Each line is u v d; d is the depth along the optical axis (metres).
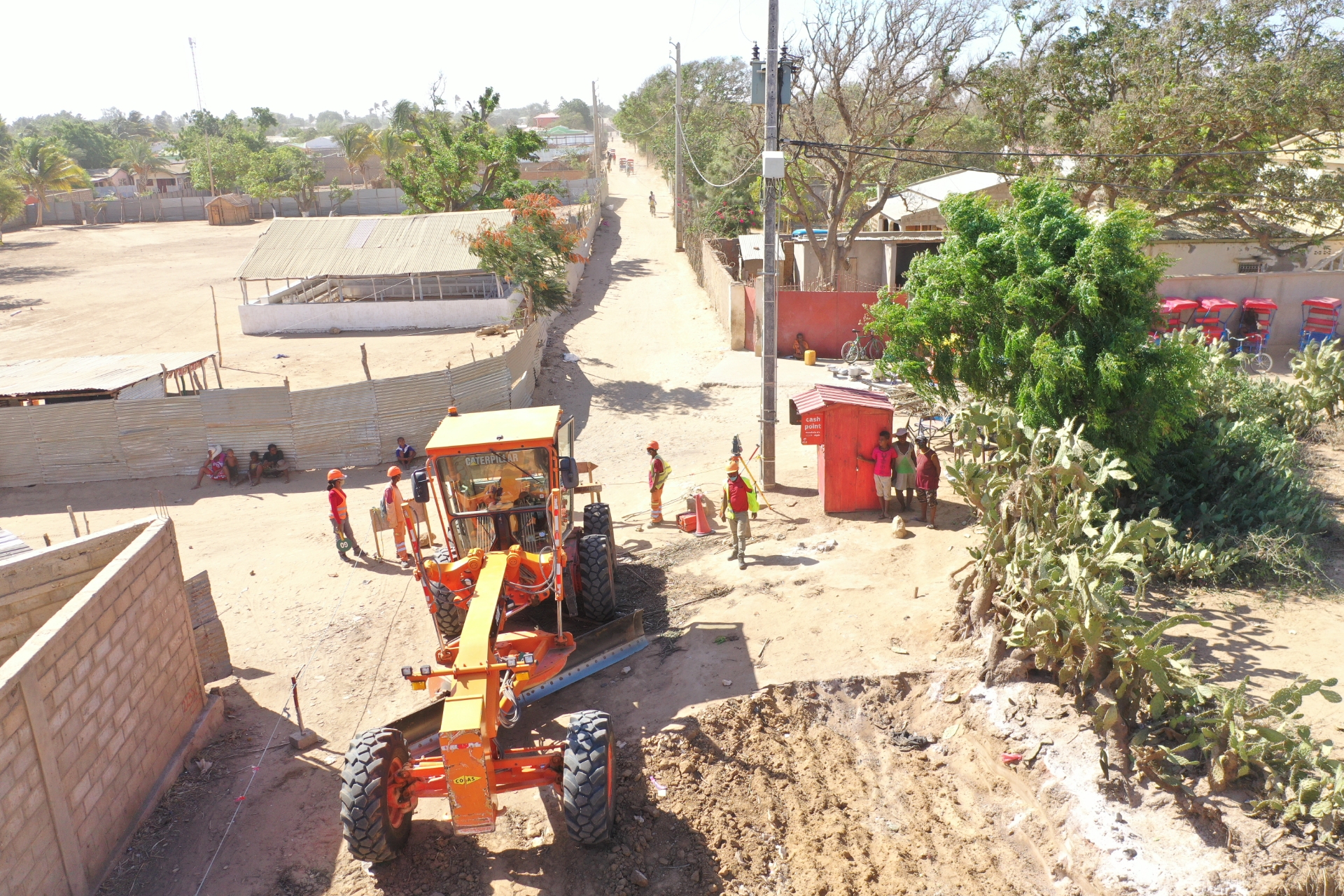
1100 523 11.49
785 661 10.14
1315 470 13.98
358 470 20.44
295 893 7.34
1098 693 8.19
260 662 11.40
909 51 27.23
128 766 8.13
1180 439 12.49
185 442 20.14
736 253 40.75
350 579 14.12
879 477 14.26
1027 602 9.05
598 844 7.45
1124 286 11.42
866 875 7.45
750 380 24.94
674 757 8.67
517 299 34.06
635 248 48.59
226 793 8.67
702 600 11.98
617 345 29.75
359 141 91.62
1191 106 24.58
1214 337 21.58
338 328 33.72
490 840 7.88
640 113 91.69
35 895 6.55
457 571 9.50
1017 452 10.02
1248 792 7.06
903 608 11.13
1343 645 9.12
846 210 39.94
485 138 48.06
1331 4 24.38
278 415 20.12
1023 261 11.99
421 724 8.59
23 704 6.55
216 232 67.75
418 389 20.67
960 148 36.22
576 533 11.34
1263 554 10.71
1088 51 27.41
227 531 16.89
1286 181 25.09
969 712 9.01
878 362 14.70
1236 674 8.70
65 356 31.02
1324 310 23.52
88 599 7.59
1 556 10.25
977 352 12.91
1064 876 7.17
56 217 75.69
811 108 28.00
